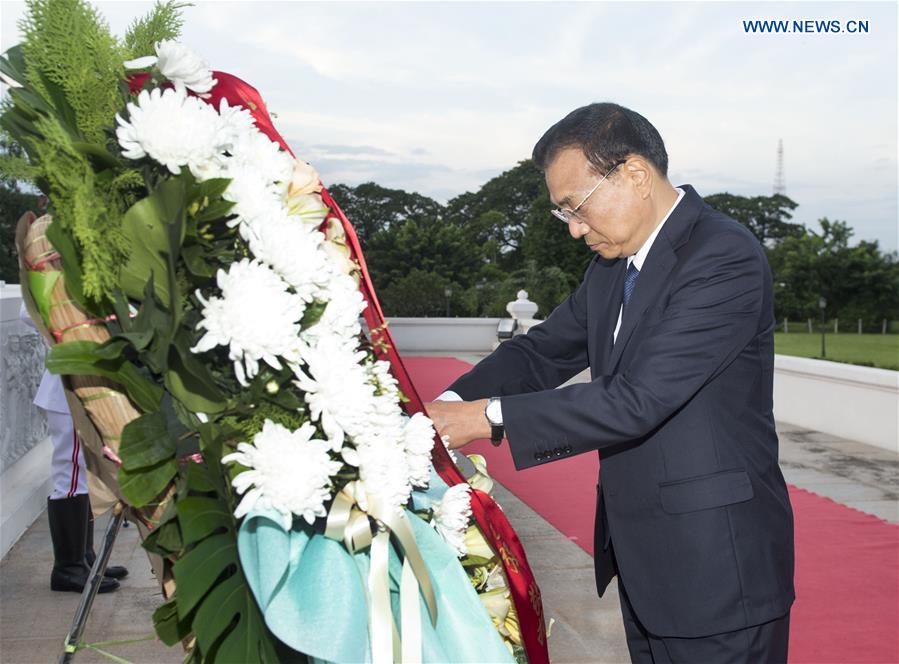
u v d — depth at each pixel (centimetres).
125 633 338
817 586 401
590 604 378
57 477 375
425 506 156
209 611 119
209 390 126
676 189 208
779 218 5638
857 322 3956
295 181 145
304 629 120
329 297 135
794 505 545
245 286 119
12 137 126
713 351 188
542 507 543
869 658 324
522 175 5159
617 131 191
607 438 184
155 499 136
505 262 4897
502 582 170
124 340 124
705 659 193
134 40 143
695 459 192
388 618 132
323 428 127
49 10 128
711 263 192
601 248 202
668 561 193
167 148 120
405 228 4031
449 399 224
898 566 429
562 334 239
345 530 132
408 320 1758
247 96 156
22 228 133
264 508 122
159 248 123
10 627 340
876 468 654
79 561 382
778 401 873
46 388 365
